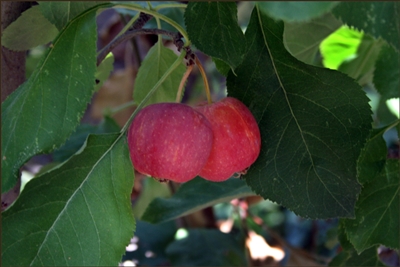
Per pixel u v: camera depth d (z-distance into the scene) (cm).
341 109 24
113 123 38
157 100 30
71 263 22
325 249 55
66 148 37
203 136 21
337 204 23
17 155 22
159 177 21
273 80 24
